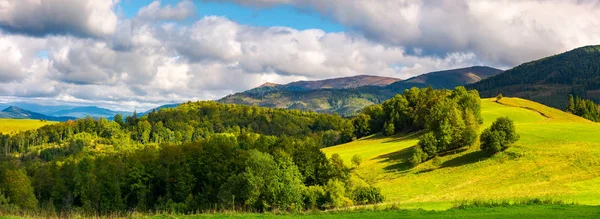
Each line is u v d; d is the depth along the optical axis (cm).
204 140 10825
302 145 9556
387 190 8538
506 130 9738
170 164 9688
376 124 18475
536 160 8650
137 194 9138
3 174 8838
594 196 5444
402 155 11562
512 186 7419
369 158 12038
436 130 11269
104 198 8894
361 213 3822
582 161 8081
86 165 10144
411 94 18362
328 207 6588
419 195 7769
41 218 4184
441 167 9694
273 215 3788
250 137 11825
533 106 18125
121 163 10012
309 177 8706
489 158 9431
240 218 3647
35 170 11538
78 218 4222
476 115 14050
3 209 4825
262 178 6806
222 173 8769
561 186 6812
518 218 3256
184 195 8906
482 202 4200
